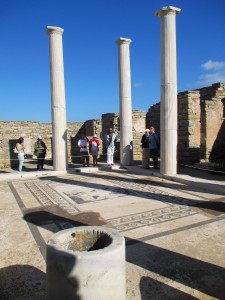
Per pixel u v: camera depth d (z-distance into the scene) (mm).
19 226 5250
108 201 6887
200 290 3141
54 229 5055
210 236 4598
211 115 13695
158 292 3104
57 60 11328
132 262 3758
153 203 6602
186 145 13469
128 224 5207
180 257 3895
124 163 12742
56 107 11469
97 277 2385
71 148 17266
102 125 20891
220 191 7531
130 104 12758
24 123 22328
